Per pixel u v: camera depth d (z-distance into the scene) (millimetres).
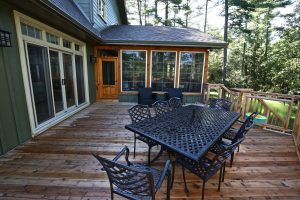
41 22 3477
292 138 3604
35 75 3482
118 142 3219
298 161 2713
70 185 2008
